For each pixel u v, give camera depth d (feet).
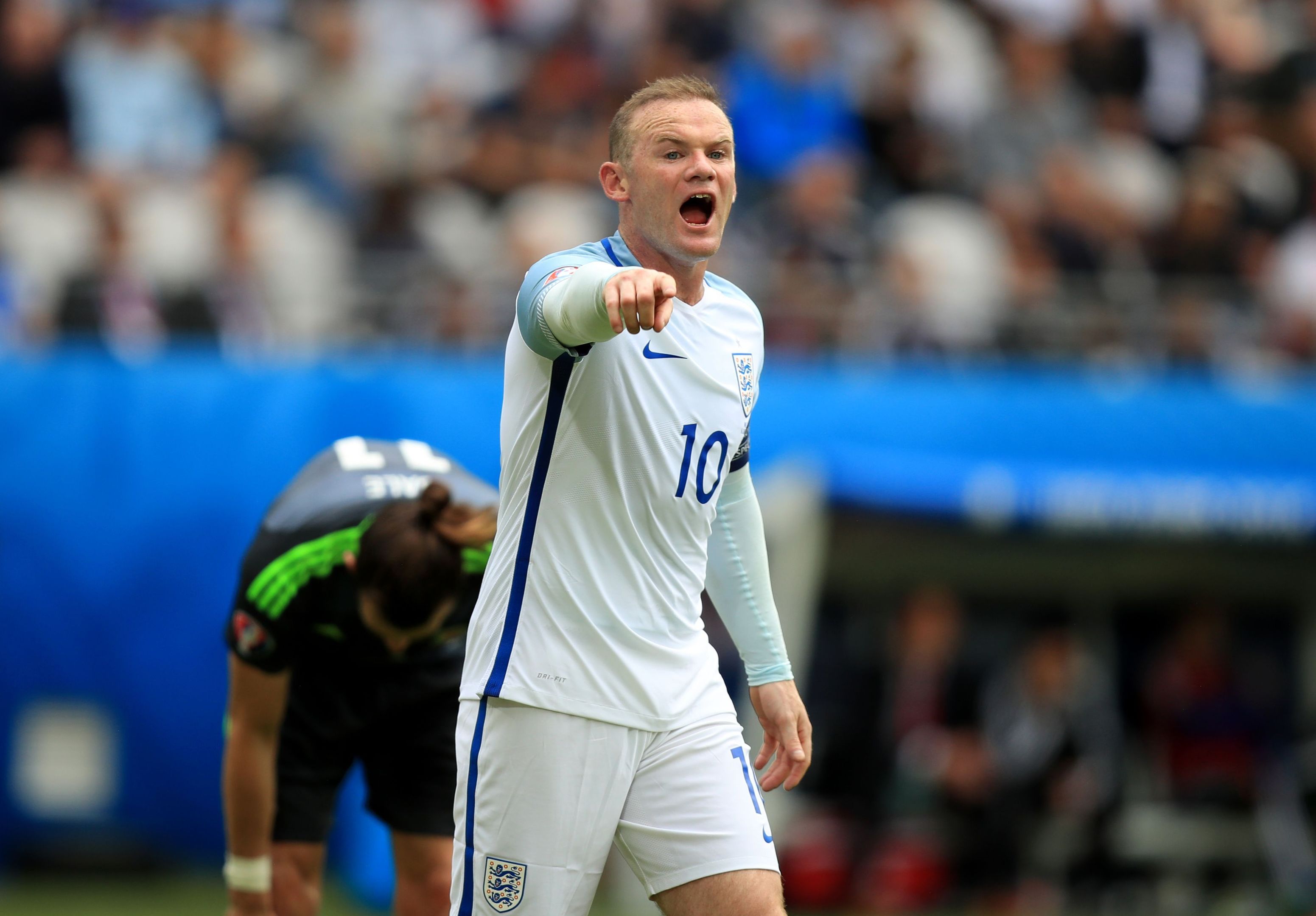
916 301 95.61
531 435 32.81
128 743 82.79
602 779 32.65
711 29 116.57
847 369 91.09
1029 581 92.12
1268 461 90.33
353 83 113.91
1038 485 83.97
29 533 82.43
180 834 83.71
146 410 83.82
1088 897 84.99
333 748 44.11
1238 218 112.98
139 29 114.42
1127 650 95.30
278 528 40.09
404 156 110.11
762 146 111.75
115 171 104.37
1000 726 86.02
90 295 88.22
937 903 84.33
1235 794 88.33
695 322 33.45
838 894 83.56
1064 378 91.61
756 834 33.06
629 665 32.76
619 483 32.53
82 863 81.87
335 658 42.96
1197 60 129.59
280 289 92.12
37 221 100.53
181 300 89.61
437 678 43.70
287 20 119.34
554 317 30.63
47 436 83.10
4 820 82.17
